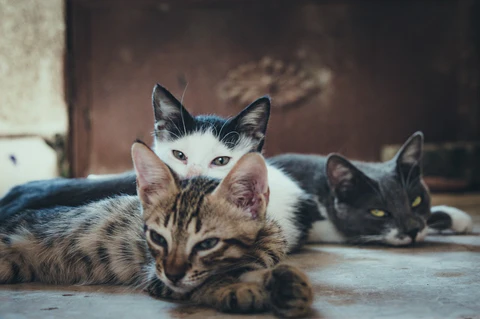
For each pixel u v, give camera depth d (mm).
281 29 1631
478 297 492
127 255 554
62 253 572
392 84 1656
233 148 739
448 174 1592
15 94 1204
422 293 506
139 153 496
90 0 1551
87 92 1563
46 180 692
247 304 451
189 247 469
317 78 1644
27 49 1205
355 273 587
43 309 476
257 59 1631
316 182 834
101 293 527
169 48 1604
